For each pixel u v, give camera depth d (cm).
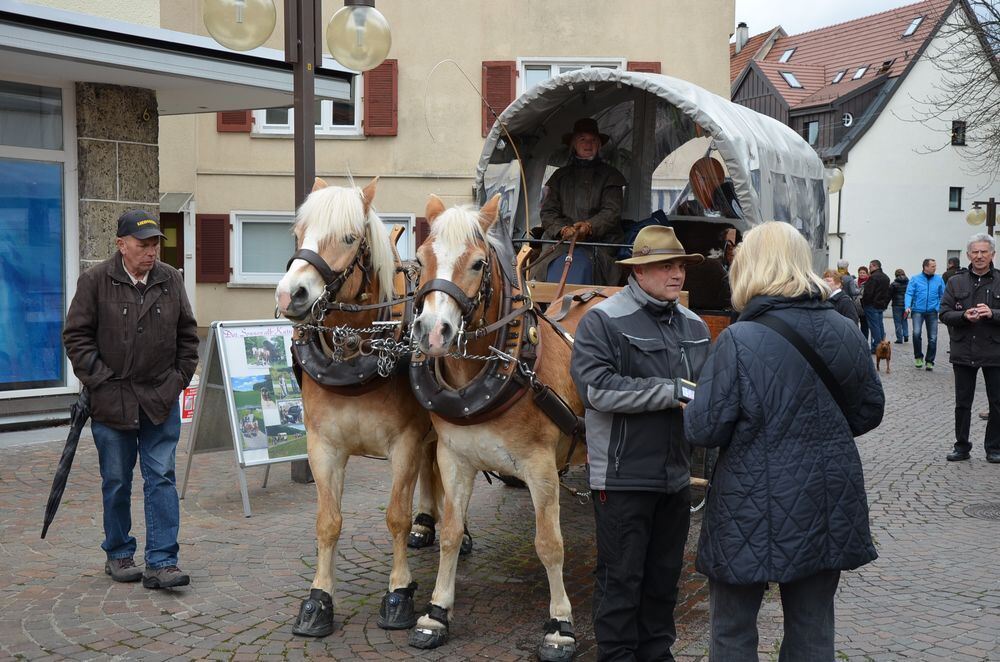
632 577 373
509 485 745
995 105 2194
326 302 418
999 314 838
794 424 307
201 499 694
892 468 850
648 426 374
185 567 538
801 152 799
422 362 421
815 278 322
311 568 539
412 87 1686
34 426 902
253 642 433
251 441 672
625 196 756
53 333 944
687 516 393
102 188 948
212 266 1712
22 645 424
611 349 379
